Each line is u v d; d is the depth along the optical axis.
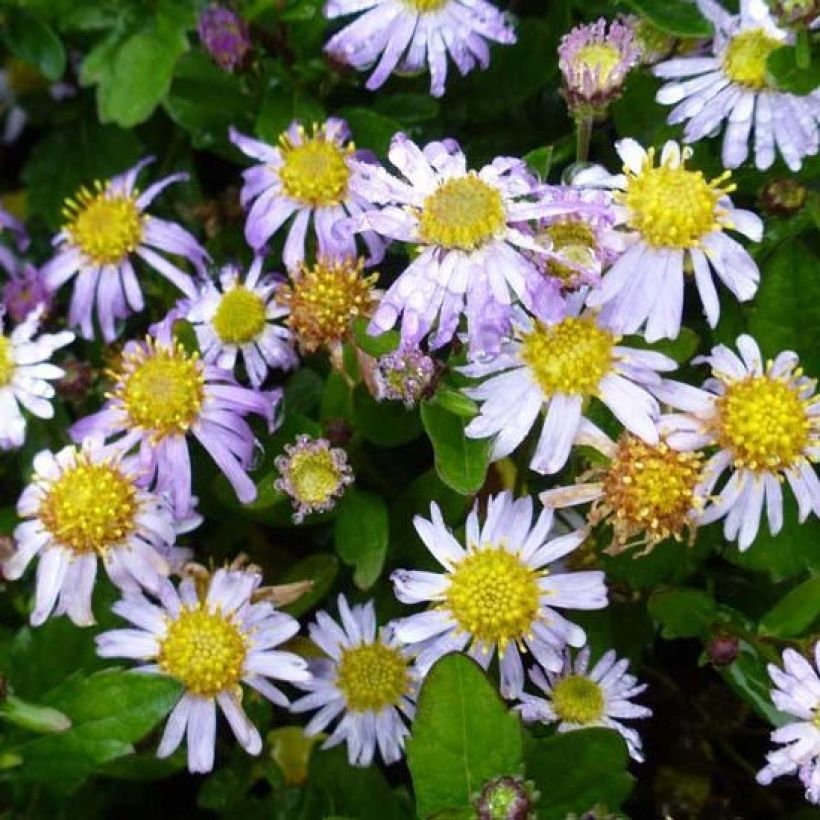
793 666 0.24
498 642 0.24
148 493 0.26
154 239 0.29
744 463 0.24
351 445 0.26
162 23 0.31
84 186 0.32
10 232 0.32
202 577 0.26
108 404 0.27
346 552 0.26
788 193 0.26
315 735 0.27
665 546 0.25
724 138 0.26
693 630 0.25
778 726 0.24
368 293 0.26
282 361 0.27
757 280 0.24
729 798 0.28
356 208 0.27
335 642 0.26
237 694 0.25
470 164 0.29
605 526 0.25
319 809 0.26
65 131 0.33
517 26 0.28
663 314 0.24
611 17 0.28
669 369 0.24
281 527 0.28
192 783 0.28
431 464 0.28
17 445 0.27
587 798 0.23
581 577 0.24
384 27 0.27
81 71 0.31
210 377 0.26
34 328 0.27
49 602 0.25
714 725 0.28
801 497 0.24
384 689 0.26
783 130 0.26
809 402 0.24
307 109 0.29
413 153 0.24
